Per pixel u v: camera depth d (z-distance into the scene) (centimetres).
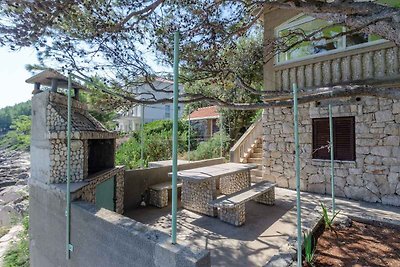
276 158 804
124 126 2197
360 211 524
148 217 545
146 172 662
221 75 540
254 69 828
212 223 497
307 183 733
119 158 1079
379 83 604
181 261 199
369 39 626
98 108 510
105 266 283
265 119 835
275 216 527
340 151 678
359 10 309
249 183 727
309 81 729
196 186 578
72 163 423
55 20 328
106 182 511
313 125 729
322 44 711
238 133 1411
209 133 1752
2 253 707
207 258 203
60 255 373
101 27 367
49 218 405
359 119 644
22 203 1070
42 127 439
